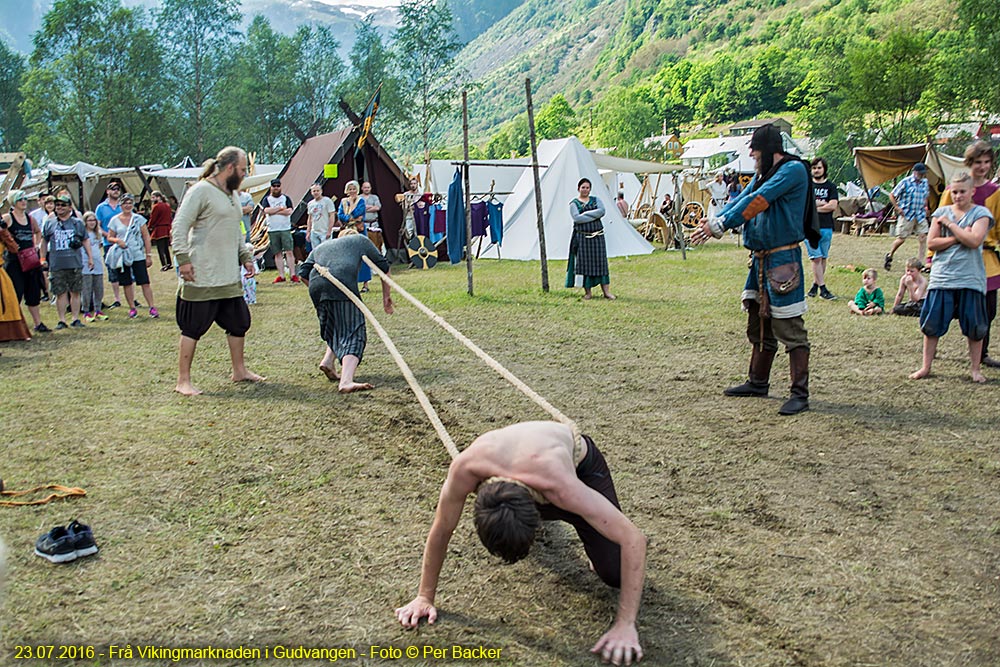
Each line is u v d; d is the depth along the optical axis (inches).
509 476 112.0
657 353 304.5
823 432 207.8
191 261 254.1
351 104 2191.2
